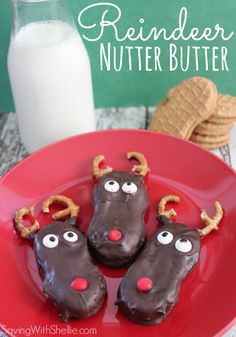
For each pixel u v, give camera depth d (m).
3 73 0.45
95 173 0.36
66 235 0.30
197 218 0.34
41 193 0.36
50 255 0.29
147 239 0.32
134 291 0.27
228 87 0.46
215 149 0.43
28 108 0.39
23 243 0.33
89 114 0.41
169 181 0.37
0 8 0.41
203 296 0.29
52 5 0.36
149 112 0.47
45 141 0.41
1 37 0.42
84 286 0.28
